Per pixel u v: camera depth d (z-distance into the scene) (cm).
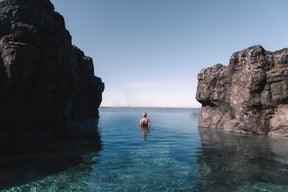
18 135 1750
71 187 858
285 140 1942
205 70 3186
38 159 1230
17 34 1648
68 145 1658
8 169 1038
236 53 2666
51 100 1942
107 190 836
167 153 1430
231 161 1236
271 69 2309
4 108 1622
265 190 837
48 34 1909
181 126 3306
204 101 3194
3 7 1655
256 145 1705
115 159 1266
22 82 1638
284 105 2245
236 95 2566
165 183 909
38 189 830
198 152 1459
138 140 1939
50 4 1981
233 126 2661
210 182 916
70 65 2370
